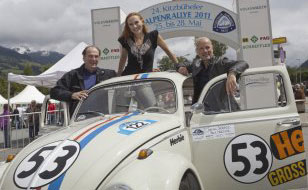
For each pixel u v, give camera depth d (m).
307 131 11.34
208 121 3.76
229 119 3.76
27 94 23.84
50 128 4.49
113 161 2.86
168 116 3.74
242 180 3.63
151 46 5.11
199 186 3.24
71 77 4.97
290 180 3.65
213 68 4.34
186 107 4.46
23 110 21.56
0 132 10.82
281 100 3.91
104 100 4.20
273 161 3.64
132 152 3.02
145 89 4.11
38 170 2.82
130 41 5.12
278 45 14.20
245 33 11.12
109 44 11.34
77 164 2.81
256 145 3.67
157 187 2.66
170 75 4.16
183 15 11.30
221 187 3.68
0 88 60.56
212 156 3.67
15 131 10.95
